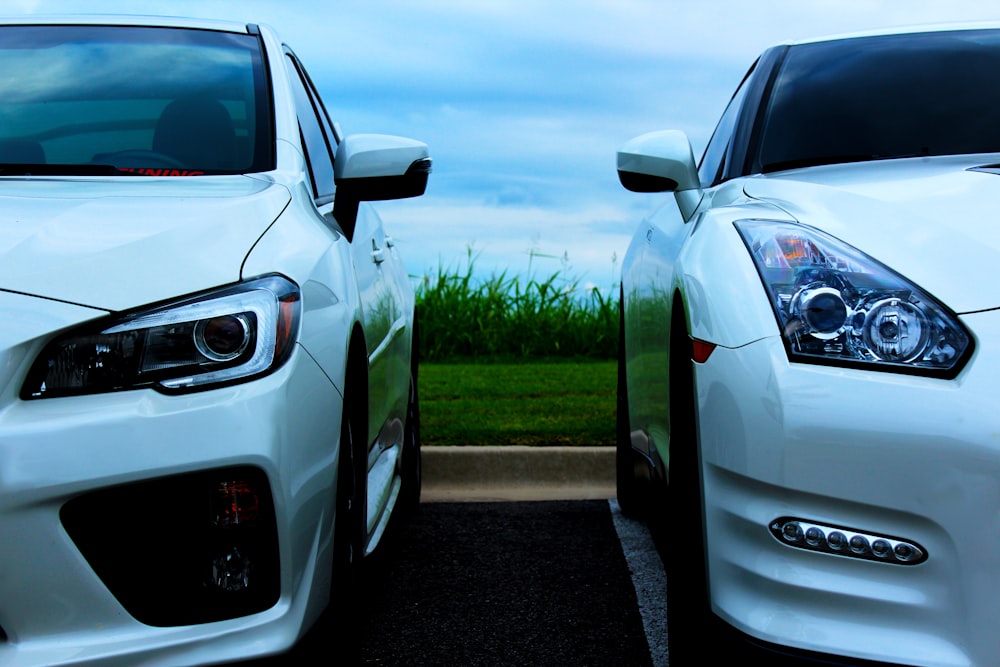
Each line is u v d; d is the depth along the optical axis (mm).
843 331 2100
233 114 3145
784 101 3363
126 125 3078
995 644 1924
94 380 1969
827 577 2031
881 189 2480
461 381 8227
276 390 2061
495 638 3180
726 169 3328
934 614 1964
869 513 2002
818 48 3641
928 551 1969
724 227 2549
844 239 2264
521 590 3605
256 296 2123
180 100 3170
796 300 2174
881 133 3156
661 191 3357
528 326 11812
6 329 1964
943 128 3145
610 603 3477
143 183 2688
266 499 2014
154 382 1988
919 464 1965
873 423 2000
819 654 2008
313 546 2166
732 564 2166
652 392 3418
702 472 2268
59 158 2947
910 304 2080
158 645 1939
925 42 3564
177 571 1961
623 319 4434
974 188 2398
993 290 2072
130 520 1929
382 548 4082
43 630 1907
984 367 1985
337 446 2352
